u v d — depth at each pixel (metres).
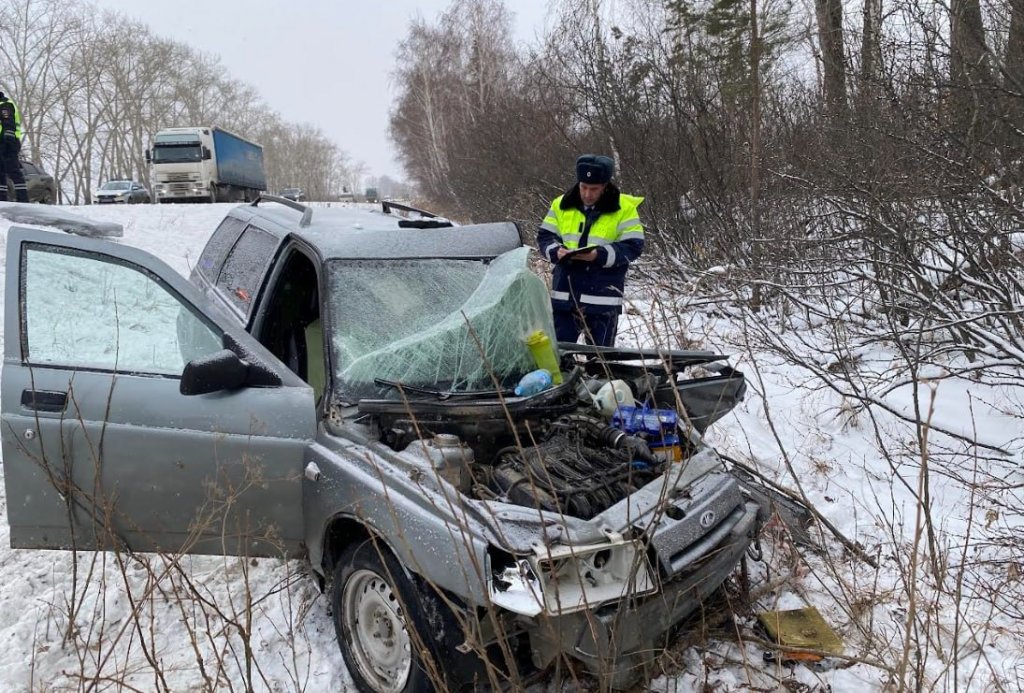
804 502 3.66
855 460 4.95
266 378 3.24
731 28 8.76
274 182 98.19
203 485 3.11
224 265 4.93
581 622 2.56
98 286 3.31
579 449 3.19
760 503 3.39
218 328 3.32
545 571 2.53
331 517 2.98
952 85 5.86
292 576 3.68
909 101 6.41
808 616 3.22
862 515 4.23
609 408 3.49
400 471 2.86
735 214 8.62
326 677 3.07
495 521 2.55
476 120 17.50
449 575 2.55
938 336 6.29
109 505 2.96
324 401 3.30
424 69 32.41
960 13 6.20
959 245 6.27
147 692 2.95
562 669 2.84
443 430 3.21
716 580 2.90
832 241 6.50
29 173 21.39
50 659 3.14
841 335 6.58
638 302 8.09
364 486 2.86
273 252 4.23
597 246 4.73
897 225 5.74
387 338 3.58
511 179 13.89
